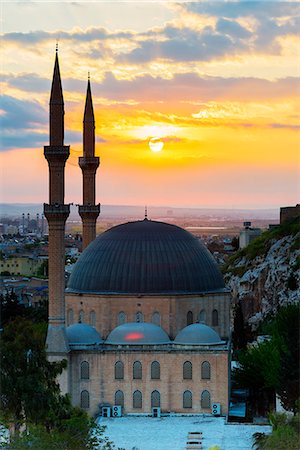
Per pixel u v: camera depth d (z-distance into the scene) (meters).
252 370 154.75
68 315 157.00
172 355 143.00
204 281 156.25
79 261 160.88
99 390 143.25
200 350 142.50
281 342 153.75
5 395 124.12
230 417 142.62
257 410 148.25
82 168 180.75
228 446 122.75
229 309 157.62
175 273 154.12
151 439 127.56
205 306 154.50
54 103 151.88
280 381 133.12
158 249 156.25
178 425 136.00
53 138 150.50
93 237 180.25
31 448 106.62
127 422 138.25
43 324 181.50
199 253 159.62
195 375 142.62
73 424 112.56
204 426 135.00
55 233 144.75
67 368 140.88
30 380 124.56
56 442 107.62
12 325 138.38
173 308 151.25
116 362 143.38
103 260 156.12
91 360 143.38
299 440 106.81
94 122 182.12
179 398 142.75
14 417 124.56
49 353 141.00
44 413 120.94
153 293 151.75
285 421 113.88
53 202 146.00
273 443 107.25
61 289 142.75
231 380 161.50
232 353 193.88
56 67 154.12
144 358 143.25
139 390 143.00
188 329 145.62
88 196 179.88
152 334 145.25
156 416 141.88
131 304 151.88
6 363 127.00
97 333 148.00
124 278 153.50
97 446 117.88
